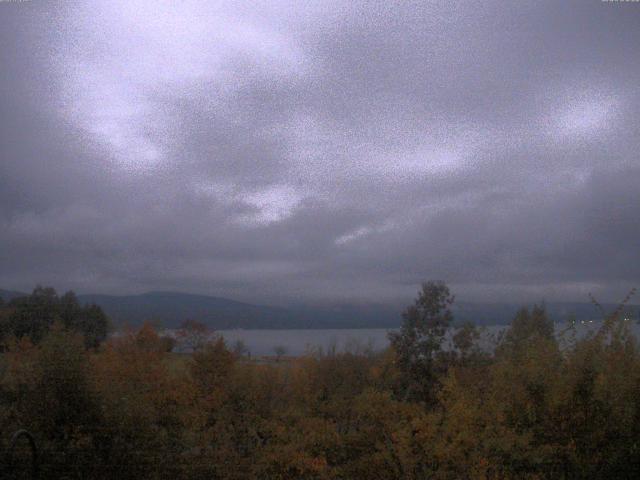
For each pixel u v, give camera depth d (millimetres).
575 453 8141
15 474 9008
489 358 14203
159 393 12430
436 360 15336
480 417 8781
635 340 9219
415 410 11469
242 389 13078
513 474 8289
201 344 14852
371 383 14578
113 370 12930
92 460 9906
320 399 13805
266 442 12062
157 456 10445
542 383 8609
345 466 10688
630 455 8094
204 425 12180
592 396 8328
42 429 10109
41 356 10734
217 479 10734
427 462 9312
